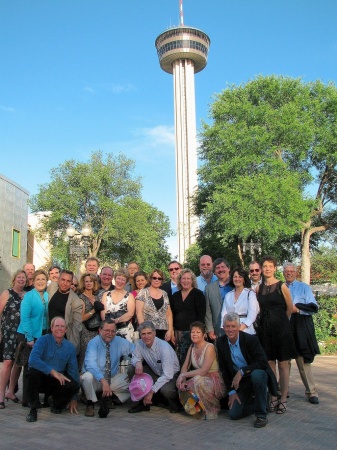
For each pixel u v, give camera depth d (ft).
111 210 119.14
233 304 22.36
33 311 22.88
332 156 84.58
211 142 90.84
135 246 119.34
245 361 20.40
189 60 291.79
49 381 21.11
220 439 17.22
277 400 21.45
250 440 17.07
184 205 256.93
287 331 21.57
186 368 21.81
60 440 17.04
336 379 29.84
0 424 19.33
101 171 119.65
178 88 286.66
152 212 143.84
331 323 46.75
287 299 21.83
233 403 20.20
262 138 80.43
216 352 21.45
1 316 23.90
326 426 18.86
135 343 23.59
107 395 20.71
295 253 104.01
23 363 22.38
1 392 22.48
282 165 81.30
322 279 89.35
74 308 23.34
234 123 88.48
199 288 26.09
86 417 20.67
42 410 22.00
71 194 117.29
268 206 76.64
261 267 22.66
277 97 90.22
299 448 16.10
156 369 22.27
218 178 88.43
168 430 18.52
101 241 126.41
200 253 108.06
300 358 23.58
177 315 23.79
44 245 133.39
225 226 81.56
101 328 22.03
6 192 88.33
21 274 24.11
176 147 272.92
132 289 28.76
